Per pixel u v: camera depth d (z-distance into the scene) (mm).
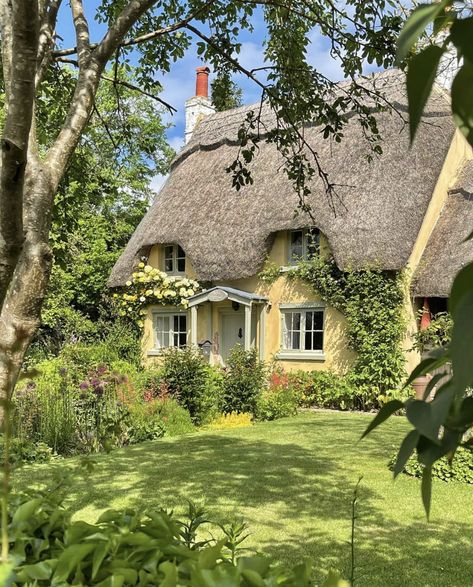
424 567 3869
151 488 5762
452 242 12680
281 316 14297
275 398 11617
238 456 7336
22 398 8078
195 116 20125
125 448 8023
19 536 1332
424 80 532
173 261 16719
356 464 6820
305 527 4605
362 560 3961
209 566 1077
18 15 2086
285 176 14844
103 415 7812
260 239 14266
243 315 15367
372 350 12281
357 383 12570
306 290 13820
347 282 12750
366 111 5262
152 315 16828
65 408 8273
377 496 5461
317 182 13930
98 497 5426
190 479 6129
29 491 1820
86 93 3041
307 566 1133
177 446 8117
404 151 13398
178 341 16406
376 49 4719
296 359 13891
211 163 17375
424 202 12828
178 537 1579
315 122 5477
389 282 12352
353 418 10992
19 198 2248
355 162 13711
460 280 546
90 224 19781
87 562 1264
